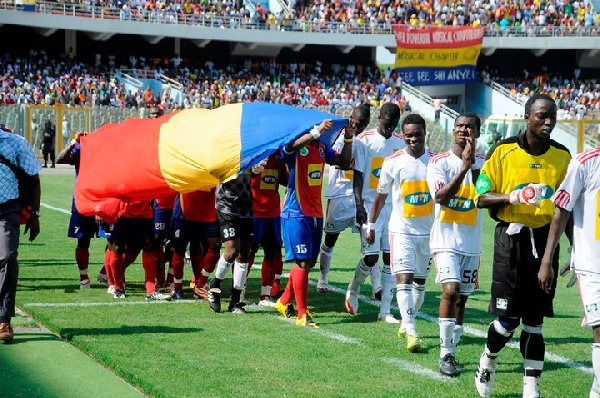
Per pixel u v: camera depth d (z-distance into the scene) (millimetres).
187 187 9656
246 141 9289
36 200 8172
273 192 10414
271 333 8711
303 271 9195
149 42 53594
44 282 11617
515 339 8945
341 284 12422
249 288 11758
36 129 40250
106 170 10094
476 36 53500
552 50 58812
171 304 10281
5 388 6441
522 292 6438
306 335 8680
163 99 45750
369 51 58938
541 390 6918
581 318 10234
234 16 52750
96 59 49875
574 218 6156
